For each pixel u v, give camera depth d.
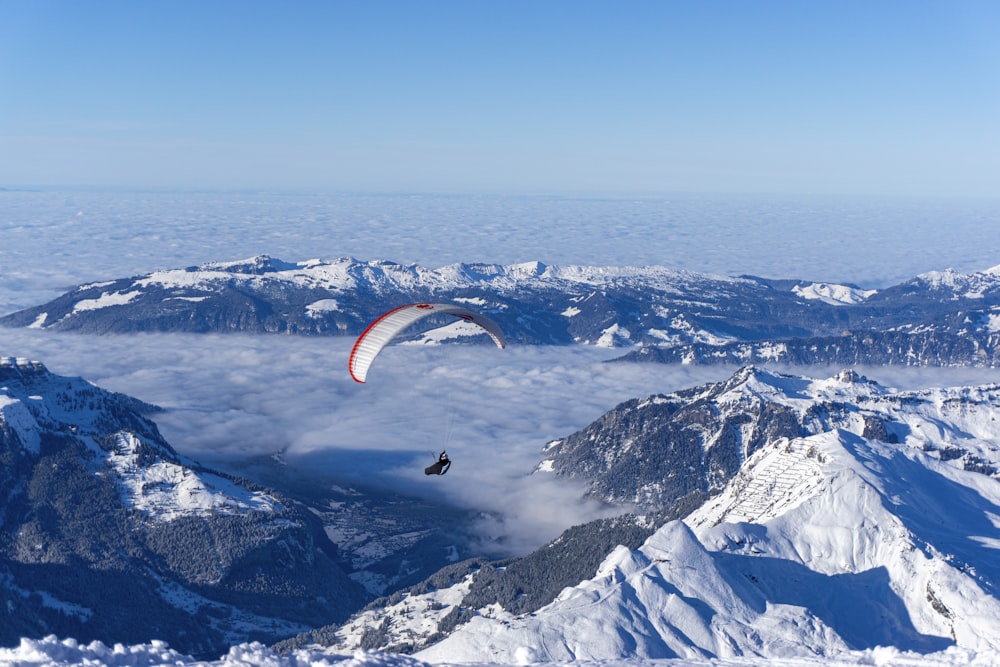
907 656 75.81
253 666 59.75
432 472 101.69
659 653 167.38
